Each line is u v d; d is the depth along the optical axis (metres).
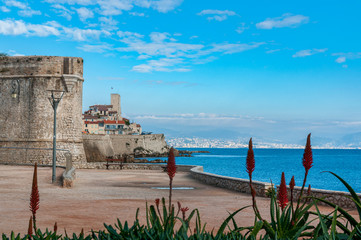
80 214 13.79
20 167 42.56
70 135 53.78
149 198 19.45
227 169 102.06
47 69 53.25
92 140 93.69
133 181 30.97
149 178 34.03
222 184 27.14
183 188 26.22
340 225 4.30
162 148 147.62
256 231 4.32
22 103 53.75
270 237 4.44
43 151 52.31
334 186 64.81
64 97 53.59
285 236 4.38
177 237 4.28
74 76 53.22
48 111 53.03
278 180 72.12
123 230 4.65
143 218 13.12
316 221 12.65
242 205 17.28
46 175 31.69
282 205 3.81
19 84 54.00
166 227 4.64
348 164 143.25
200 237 4.37
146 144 141.88
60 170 37.16
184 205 17.03
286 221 4.48
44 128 52.84
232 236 4.35
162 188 25.95
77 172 40.19
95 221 12.39
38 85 53.28
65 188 23.78
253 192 4.36
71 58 53.81
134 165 47.53
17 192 20.66
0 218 12.61
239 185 24.30
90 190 23.16
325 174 92.94
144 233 4.60
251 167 3.95
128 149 137.00
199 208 16.08
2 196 18.75
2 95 54.72
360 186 65.38
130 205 16.45
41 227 11.21
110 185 27.16
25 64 53.75
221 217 13.68
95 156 93.56
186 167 44.62
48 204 16.28
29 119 53.25
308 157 3.60
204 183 30.38
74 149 53.91
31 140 52.75
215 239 4.36
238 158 191.50
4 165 48.41
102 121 176.50
